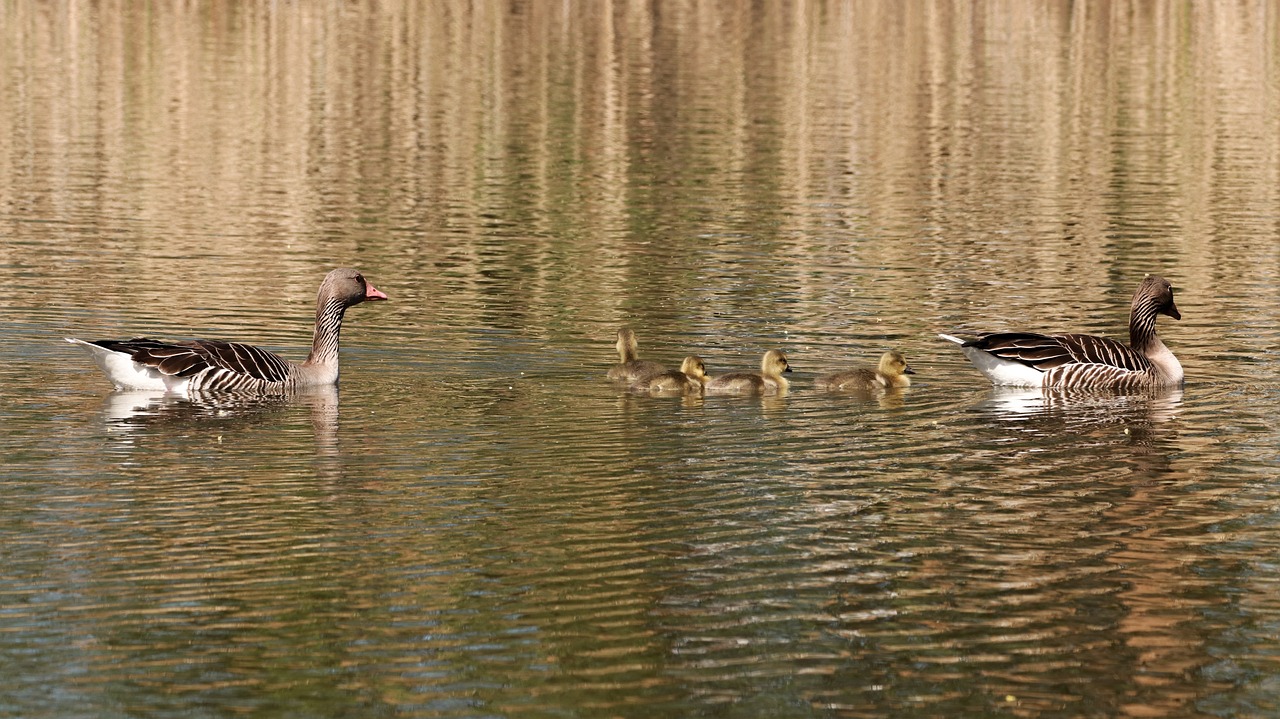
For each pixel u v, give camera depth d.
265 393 20.03
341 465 16.64
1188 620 12.78
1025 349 21.22
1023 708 11.22
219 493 15.56
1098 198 38.53
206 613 12.51
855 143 45.81
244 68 57.09
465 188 38.41
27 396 19.62
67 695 11.11
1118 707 11.26
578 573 13.52
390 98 51.84
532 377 21.38
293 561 13.65
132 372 19.83
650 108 51.28
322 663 11.70
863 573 13.68
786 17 76.19
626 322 25.08
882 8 79.25
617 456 17.27
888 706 11.19
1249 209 37.31
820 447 17.86
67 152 41.56
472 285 27.91
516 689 11.34
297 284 27.70
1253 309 27.02
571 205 36.53
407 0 77.94
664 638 12.23
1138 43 69.00
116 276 27.92
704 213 35.78
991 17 76.44
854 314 26.03
